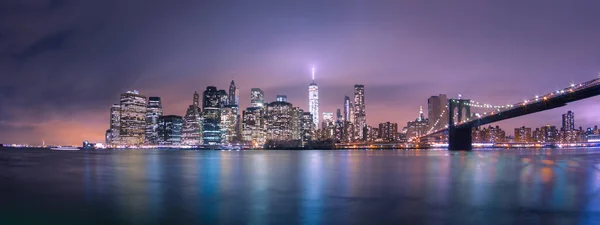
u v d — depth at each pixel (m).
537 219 33.31
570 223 32.06
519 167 89.25
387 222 32.78
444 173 75.19
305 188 53.47
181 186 56.28
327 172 80.75
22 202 43.69
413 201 42.03
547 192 47.53
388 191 49.62
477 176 68.31
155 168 96.44
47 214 37.31
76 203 42.75
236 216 35.59
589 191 48.19
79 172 83.38
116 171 86.19
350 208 38.59
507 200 41.94
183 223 33.34
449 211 36.69
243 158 167.62
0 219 35.59
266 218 34.62
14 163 121.25
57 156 196.38
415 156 173.12
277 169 90.56
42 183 61.16
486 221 32.88
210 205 40.78
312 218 34.59
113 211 38.31
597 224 31.73
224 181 63.19
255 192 49.78
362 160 137.62
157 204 41.31
